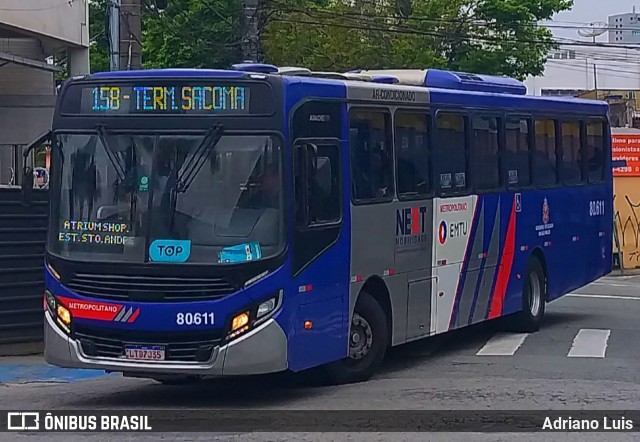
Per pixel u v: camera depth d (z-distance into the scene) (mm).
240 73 10094
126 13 20297
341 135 11102
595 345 15117
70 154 10398
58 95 10578
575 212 17594
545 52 45281
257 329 9789
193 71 10133
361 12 41312
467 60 43594
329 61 39219
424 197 12906
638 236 30969
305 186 10281
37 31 24484
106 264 9984
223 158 9992
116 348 10008
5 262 14953
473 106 14172
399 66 40625
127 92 10242
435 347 14898
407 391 11070
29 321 15203
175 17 37125
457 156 13805
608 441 8680
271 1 36000
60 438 8891
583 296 23406
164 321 9797
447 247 13492
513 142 15422
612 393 10922
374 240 11719
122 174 10125
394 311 12273
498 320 16469
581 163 17891
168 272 9820
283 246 9953
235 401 10633
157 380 12336
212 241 9828
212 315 9734
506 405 10211
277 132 10008
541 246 16344
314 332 10492
